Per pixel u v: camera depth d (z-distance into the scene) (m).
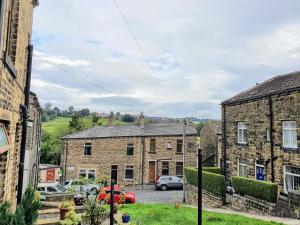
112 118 42.25
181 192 32.38
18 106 6.98
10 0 5.40
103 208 10.95
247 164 22.81
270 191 16.12
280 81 22.22
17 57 6.14
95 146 38.06
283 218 14.67
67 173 38.03
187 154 37.75
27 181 15.77
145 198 28.09
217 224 12.92
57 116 74.12
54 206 13.70
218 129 37.62
